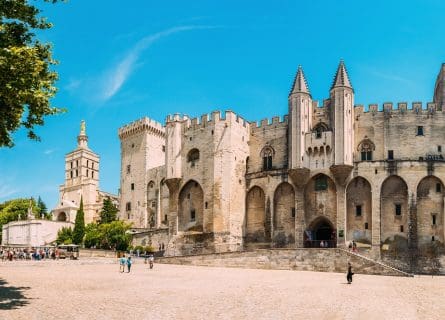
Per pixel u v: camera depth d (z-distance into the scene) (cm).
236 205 7025
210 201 7019
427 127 6419
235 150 7138
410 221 6047
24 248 7350
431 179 6194
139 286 3388
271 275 4562
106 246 8681
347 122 6494
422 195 6184
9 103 2231
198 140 7419
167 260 6288
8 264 5241
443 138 6369
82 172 14138
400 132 6475
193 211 7350
